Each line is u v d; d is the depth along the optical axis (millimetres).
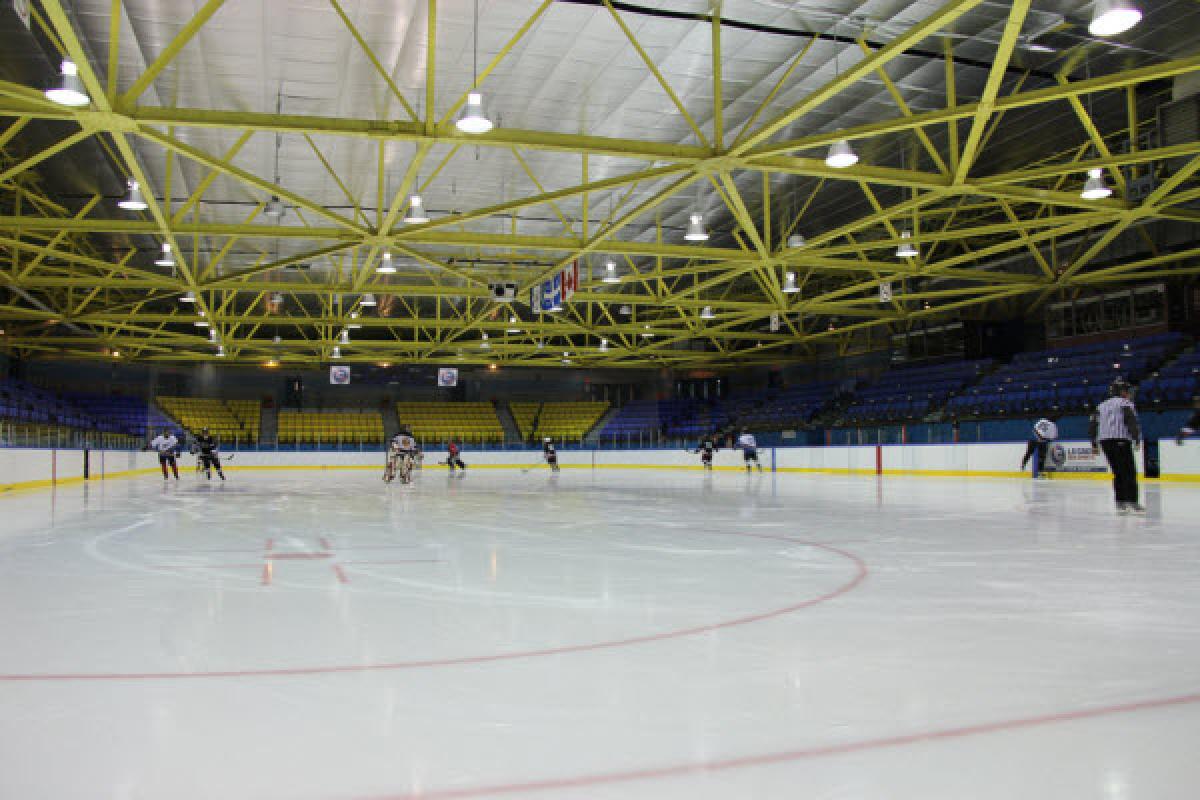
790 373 47844
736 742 2783
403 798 2361
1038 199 17625
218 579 6328
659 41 14352
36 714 3082
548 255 29031
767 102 13680
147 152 19078
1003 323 35094
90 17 13055
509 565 7055
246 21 13375
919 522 10898
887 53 11078
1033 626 4555
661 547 8328
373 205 23188
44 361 43625
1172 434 22875
